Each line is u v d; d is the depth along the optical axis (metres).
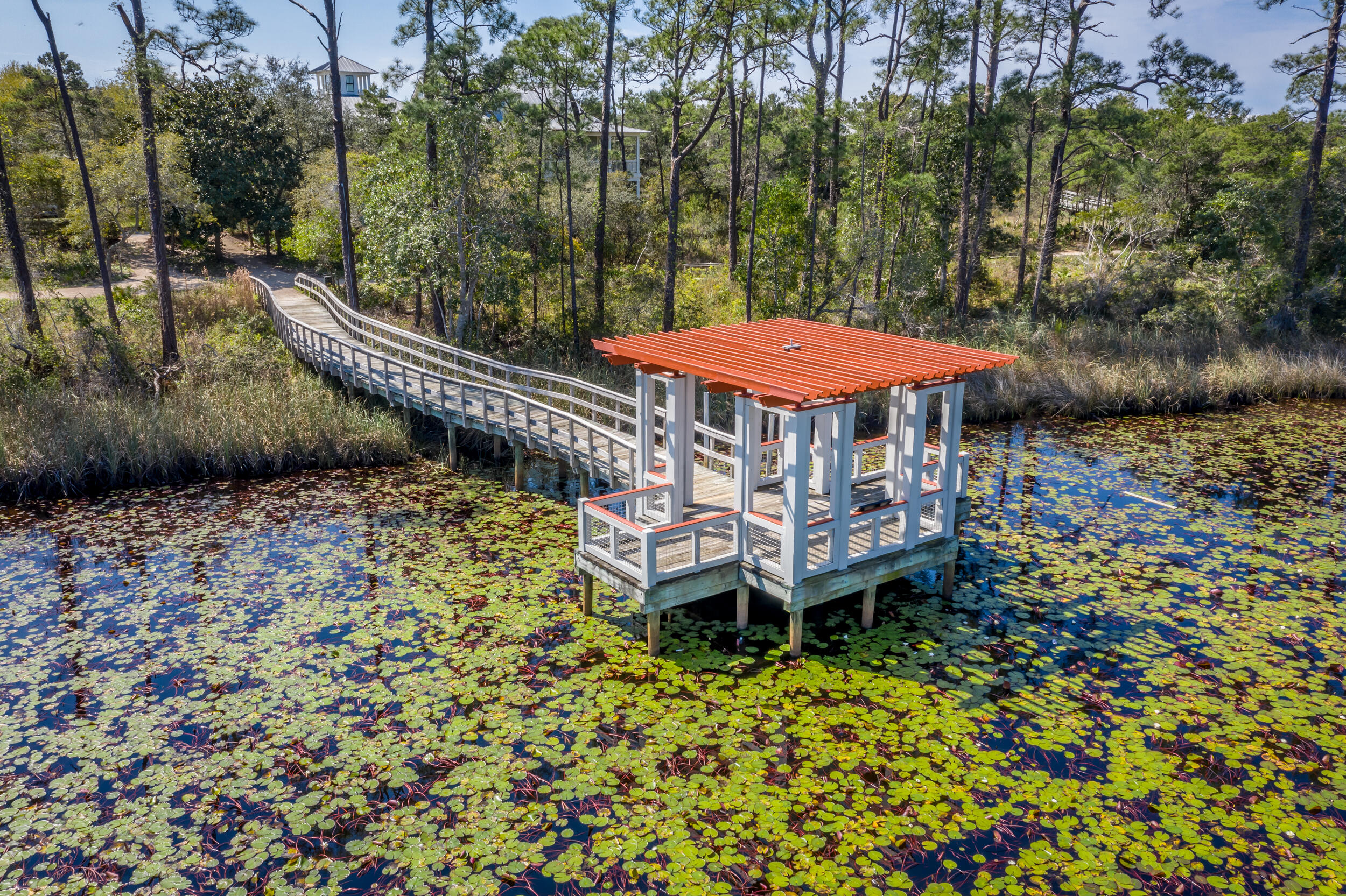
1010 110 24.05
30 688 7.82
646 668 8.08
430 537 11.66
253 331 20.95
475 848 5.72
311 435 14.90
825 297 23.44
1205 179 28.56
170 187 29.69
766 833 5.84
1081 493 13.23
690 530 8.11
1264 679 7.83
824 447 9.49
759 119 21.27
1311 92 23.78
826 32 24.77
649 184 38.91
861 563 8.42
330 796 6.27
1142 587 9.88
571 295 22.77
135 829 5.95
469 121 19.19
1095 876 5.41
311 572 10.45
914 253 23.28
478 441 16.05
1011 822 5.93
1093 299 25.78
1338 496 13.04
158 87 18.08
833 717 7.22
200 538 11.62
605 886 5.37
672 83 19.59
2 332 17.50
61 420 14.41
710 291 25.00
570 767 6.57
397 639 8.70
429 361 18.02
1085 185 34.25
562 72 20.78
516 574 10.34
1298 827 5.86
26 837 5.88
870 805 6.12
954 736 6.94
